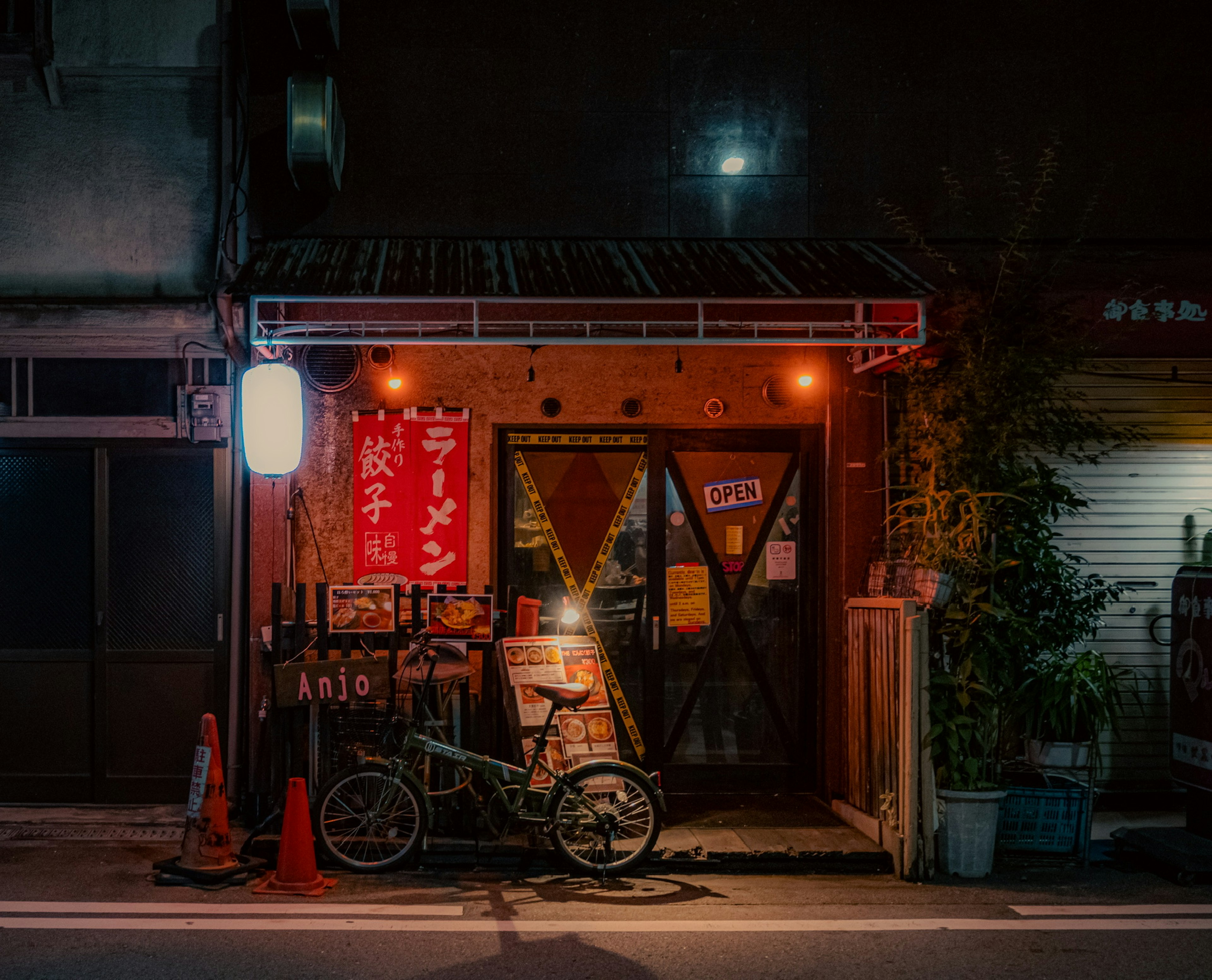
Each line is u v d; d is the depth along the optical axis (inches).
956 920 215.8
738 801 300.8
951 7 307.6
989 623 255.4
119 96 294.8
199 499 292.0
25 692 288.7
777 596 311.9
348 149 297.0
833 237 304.0
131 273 293.6
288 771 263.6
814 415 308.3
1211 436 310.7
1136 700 303.7
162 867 233.6
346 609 265.6
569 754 260.4
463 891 231.0
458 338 250.7
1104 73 309.3
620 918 214.2
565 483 309.1
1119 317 298.7
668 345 303.4
